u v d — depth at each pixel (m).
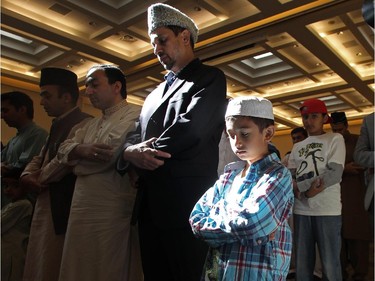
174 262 1.24
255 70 8.69
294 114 11.99
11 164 2.53
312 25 6.12
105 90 1.80
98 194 1.59
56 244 1.86
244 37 6.17
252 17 5.54
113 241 1.55
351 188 2.81
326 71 8.01
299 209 2.08
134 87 9.28
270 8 5.27
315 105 2.22
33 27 6.07
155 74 8.06
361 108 11.13
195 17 6.01
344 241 2.85
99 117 1.92
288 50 7.07
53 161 1.80
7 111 2.59
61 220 1.85
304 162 2.15
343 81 8.59
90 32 6.70
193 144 1.23
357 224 2.72
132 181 1.51
